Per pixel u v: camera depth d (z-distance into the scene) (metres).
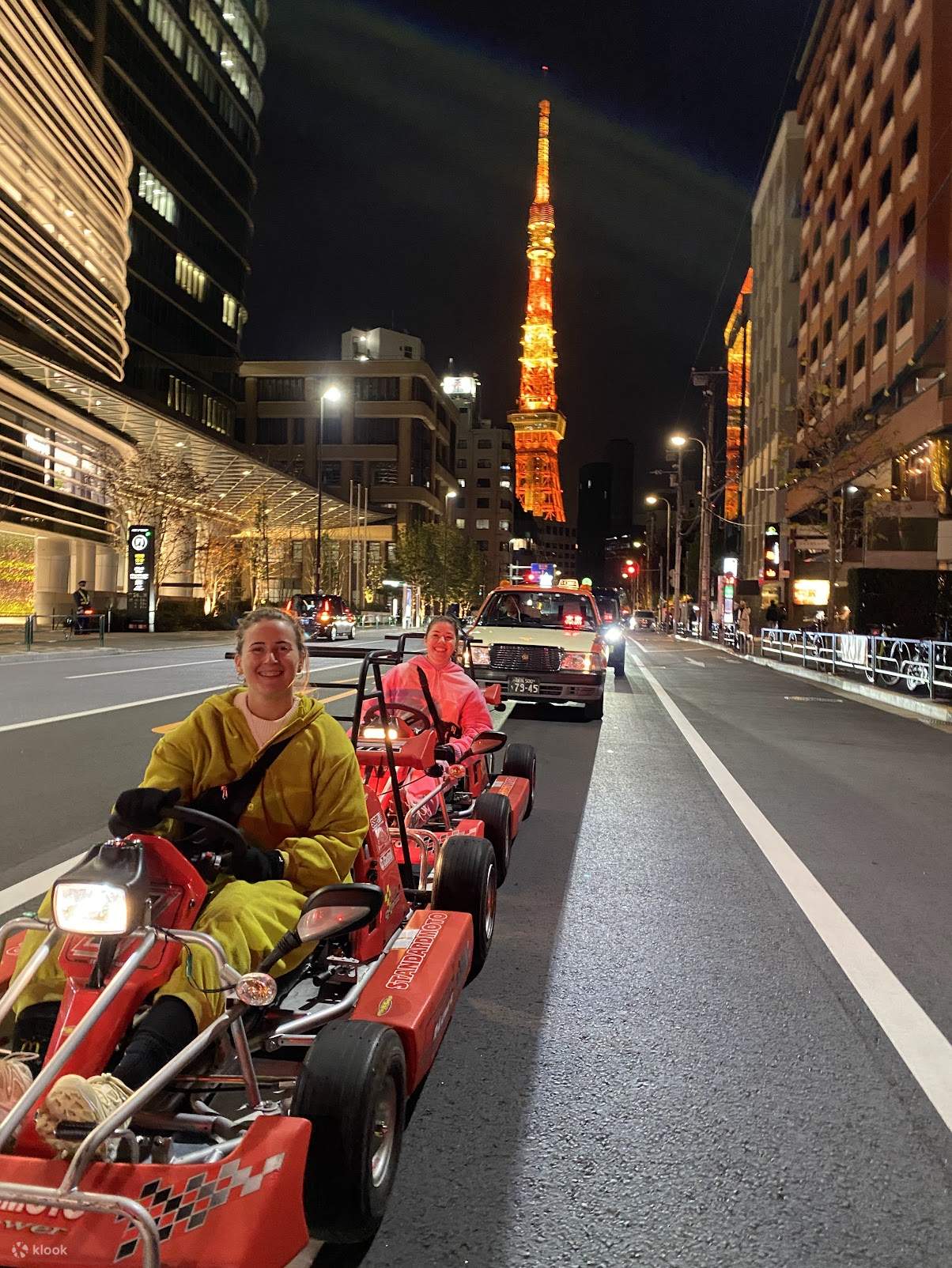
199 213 74.62
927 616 26.09
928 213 34.66
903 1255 2.47
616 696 19.11
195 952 2.42
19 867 5.94
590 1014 4.01
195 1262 1.90
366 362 114.38
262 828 3.12
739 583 61.41
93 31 59.16
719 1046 3.72
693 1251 2.47
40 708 13.95
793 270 64.56
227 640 38.50
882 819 8.09
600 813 8.17
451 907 4.44
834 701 19.14
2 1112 2.10
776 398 65.62
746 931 5.13
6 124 34.75
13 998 2.21
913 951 4.85
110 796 8.05
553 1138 3.02
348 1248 2.46
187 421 44.50
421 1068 2.79
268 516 67.06
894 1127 3.12
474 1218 2.59
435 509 122.50
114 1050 2.25
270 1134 2.12
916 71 36.78
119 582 54.22
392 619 88.69
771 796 9.03
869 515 34.69
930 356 34.31
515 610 16.03
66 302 40.97
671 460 72.00
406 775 5.04
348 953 3.40
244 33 81.00
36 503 40.12
